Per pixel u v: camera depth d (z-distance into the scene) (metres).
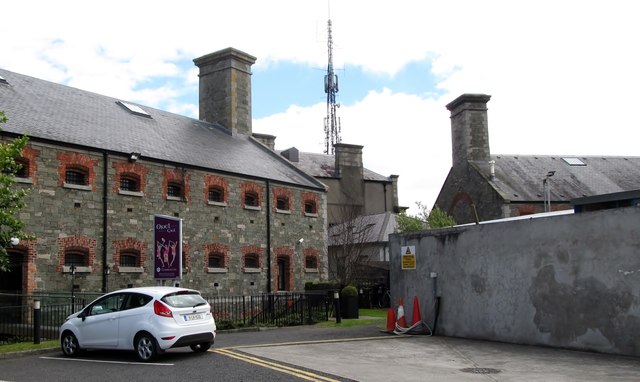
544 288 14.12
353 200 44.78
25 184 19.12
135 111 28.23
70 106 24.53
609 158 42.56
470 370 10.75
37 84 25.06
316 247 31.34
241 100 34.69
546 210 35.34
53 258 19.61
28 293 18.73
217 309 23.94
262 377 9.75
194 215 24.64
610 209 12.87
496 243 15.41
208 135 30.75
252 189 27.70
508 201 34.66
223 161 27.25
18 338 16.91
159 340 11.77
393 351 13.38
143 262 22.42
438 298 16.89
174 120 30.50
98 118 24.72
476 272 15.90
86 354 13.30
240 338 16.33
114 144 22.50
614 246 12.73
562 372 10.51
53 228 19.72
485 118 38.66
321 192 32.19
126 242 21.92
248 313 24.70
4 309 19.03
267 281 27.92
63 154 20.36
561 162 40.75
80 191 20.69
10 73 24.42
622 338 12.48
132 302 12.47
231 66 34.25
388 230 38.97
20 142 15.38
